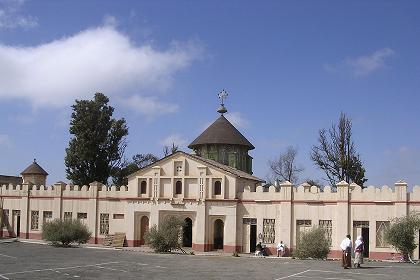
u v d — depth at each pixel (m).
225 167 59.53
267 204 54.59
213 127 70.81
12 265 35.47
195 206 56.91
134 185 60.47
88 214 64.50
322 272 33.50
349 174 71.94
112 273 31.94
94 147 78.12
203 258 45.25
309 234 47.44
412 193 48.22
